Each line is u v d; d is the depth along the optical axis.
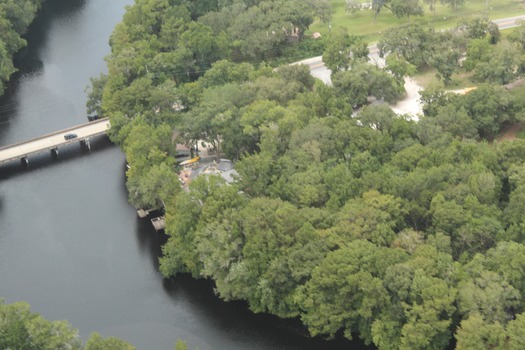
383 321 198.50
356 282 199.75
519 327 182.50
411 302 197.50
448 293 194.12
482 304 190.62
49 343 196.50
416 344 190.25
